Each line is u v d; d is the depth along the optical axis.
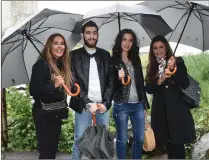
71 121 5.88
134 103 4.04
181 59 3.95
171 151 4.09
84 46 3.95
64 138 5.57
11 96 6.02
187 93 3.95
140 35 4.93
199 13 4.41
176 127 3.87
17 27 3.62
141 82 4.09
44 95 3.52
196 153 4.91
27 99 5.92
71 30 4.48
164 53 4.06
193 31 4.72
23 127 5.80
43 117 3.56
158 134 4.02
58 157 5.24
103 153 3.35
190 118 3.95
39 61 3.60
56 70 3.60
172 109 3.89
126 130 4.07
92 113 3.60
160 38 4.05
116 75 4.01
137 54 4.12
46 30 4.32
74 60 3.85
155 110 4.05
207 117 5.86
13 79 4.38
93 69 3.84
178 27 4.73
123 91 3.99
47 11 3.79
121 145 4.06
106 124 3.95
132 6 3.87
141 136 4.08
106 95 3.84
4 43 3.89
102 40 4.94
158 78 4.02
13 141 5.68
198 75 7.97
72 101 3.85
